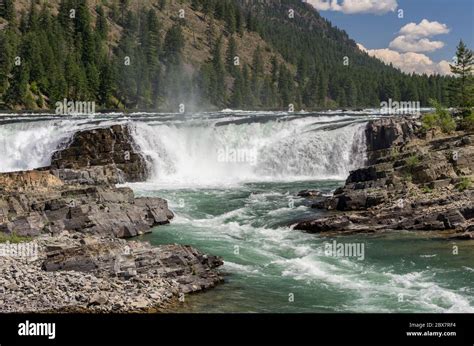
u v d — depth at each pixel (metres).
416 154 47.00
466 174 43.03
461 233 35.44
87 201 38.03
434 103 63.50
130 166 64.19
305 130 73.31
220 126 73.31
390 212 38.69
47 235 33.81
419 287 26.61
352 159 70.00
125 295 23.89
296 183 62.91
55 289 23.95
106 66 130.38
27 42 124.44
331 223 38.25
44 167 62.69
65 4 163.00
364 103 192.75
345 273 28.95
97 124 70.44
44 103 121.88
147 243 31.50
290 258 31.92
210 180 65.62
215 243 35.19
